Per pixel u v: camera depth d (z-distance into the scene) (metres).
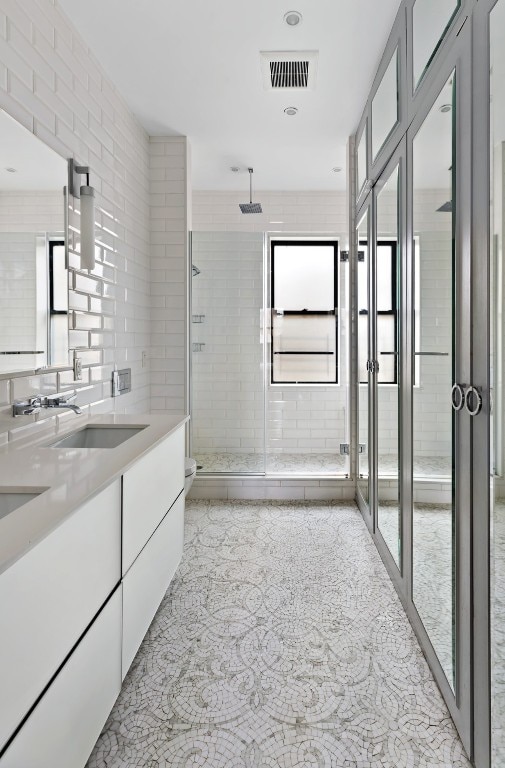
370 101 2.70
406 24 1.92
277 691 1.57
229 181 4.30
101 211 2.50
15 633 0.83
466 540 1.30
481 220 1.18
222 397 3.72
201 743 1.36
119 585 1.41
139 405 3.25
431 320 1.62
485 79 1.15
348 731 1.40
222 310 3.72
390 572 2.35
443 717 1.45
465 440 1.30
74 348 2.20
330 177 4.20
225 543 2.79
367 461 2.97
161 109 2.99
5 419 1.65
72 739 1.08
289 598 2.16
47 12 1.90
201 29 2.22
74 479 1.17
